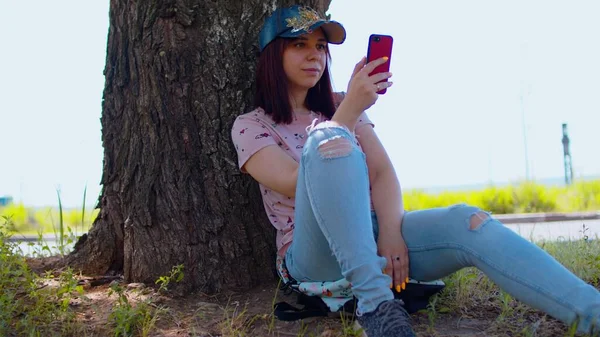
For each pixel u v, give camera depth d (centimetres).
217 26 297
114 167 312
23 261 291
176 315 262
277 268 280
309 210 223
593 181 1337
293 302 275
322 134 220
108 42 313
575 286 205
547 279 208
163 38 295
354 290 215
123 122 306
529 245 217
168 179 294
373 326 208
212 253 293
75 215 1099
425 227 241
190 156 295
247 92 300
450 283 278
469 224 228
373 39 243
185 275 290
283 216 270
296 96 284
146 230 296
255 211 300
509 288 217
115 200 313
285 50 272
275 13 277
